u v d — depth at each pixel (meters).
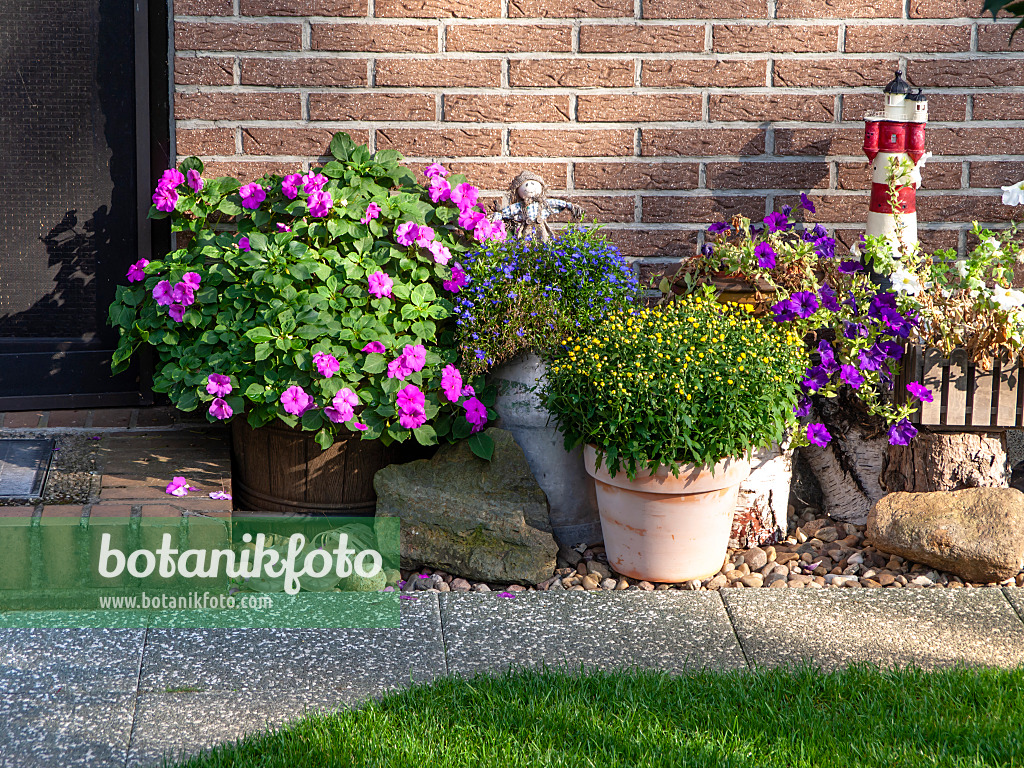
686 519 3.90
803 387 4.48
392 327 4.25
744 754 2.88
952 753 2.90
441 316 4.23
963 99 4.83
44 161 4.80
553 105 4.75
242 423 4.25
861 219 4.93
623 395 3.72
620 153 4.81
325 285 4.19
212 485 4.13
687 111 4.79
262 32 4.57
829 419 4.57
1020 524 3.99
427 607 3.81
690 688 3.24
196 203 4.52
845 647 3.54
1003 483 4.44
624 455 3.81
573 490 4.34
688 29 4.72
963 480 4.37
